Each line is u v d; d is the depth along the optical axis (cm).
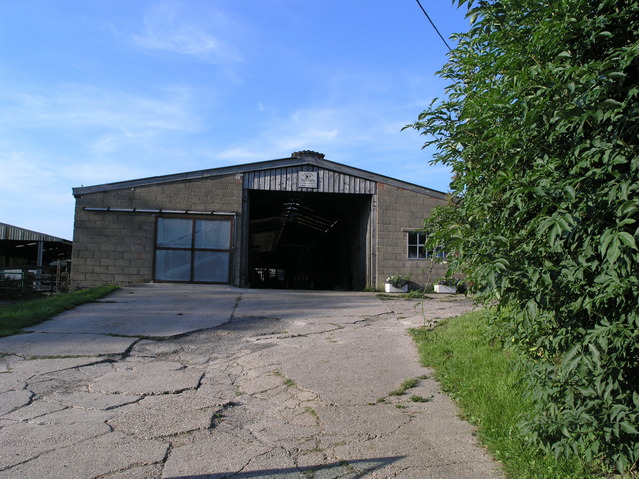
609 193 252
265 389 512
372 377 548
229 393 498
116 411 440
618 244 235
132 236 1575
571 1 278
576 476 302
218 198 1619
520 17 311
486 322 451
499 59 312
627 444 273
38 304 968
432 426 412
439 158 400
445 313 992
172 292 1338
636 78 277
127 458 347
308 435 394
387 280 1662
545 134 299
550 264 282
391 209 1722
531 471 317
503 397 435
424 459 351
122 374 554
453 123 376
